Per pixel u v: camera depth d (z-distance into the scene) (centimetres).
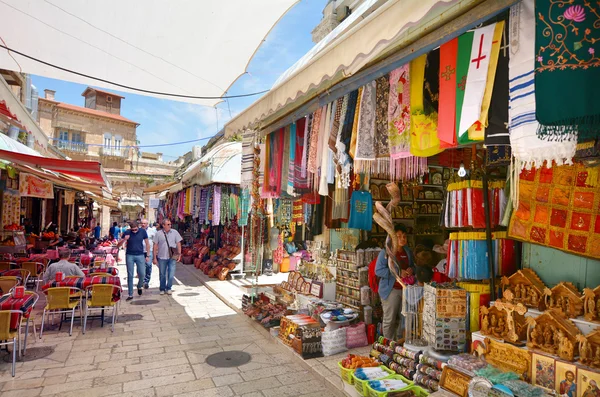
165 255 929
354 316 522
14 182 1153
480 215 355
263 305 674
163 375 434
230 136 580
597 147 239
